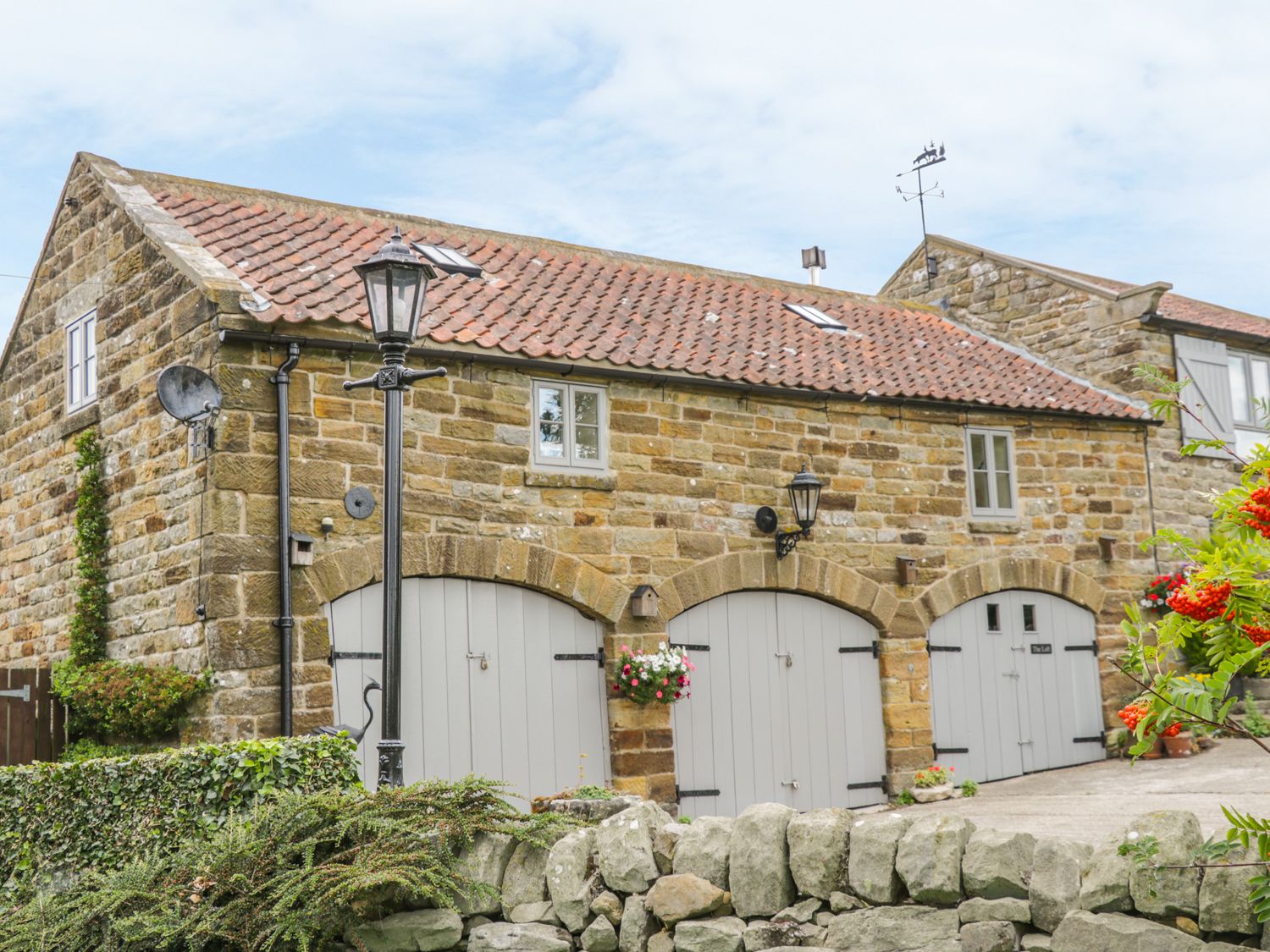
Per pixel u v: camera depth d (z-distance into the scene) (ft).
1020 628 48.75
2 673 37.50
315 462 34.27
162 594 35.50
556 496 38.27
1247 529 14.21
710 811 40.34
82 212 42.70
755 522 42.14
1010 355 56.49
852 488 44.60
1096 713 50.26
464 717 36.11
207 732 32.37
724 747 41.01
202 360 34.27
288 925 19.57
